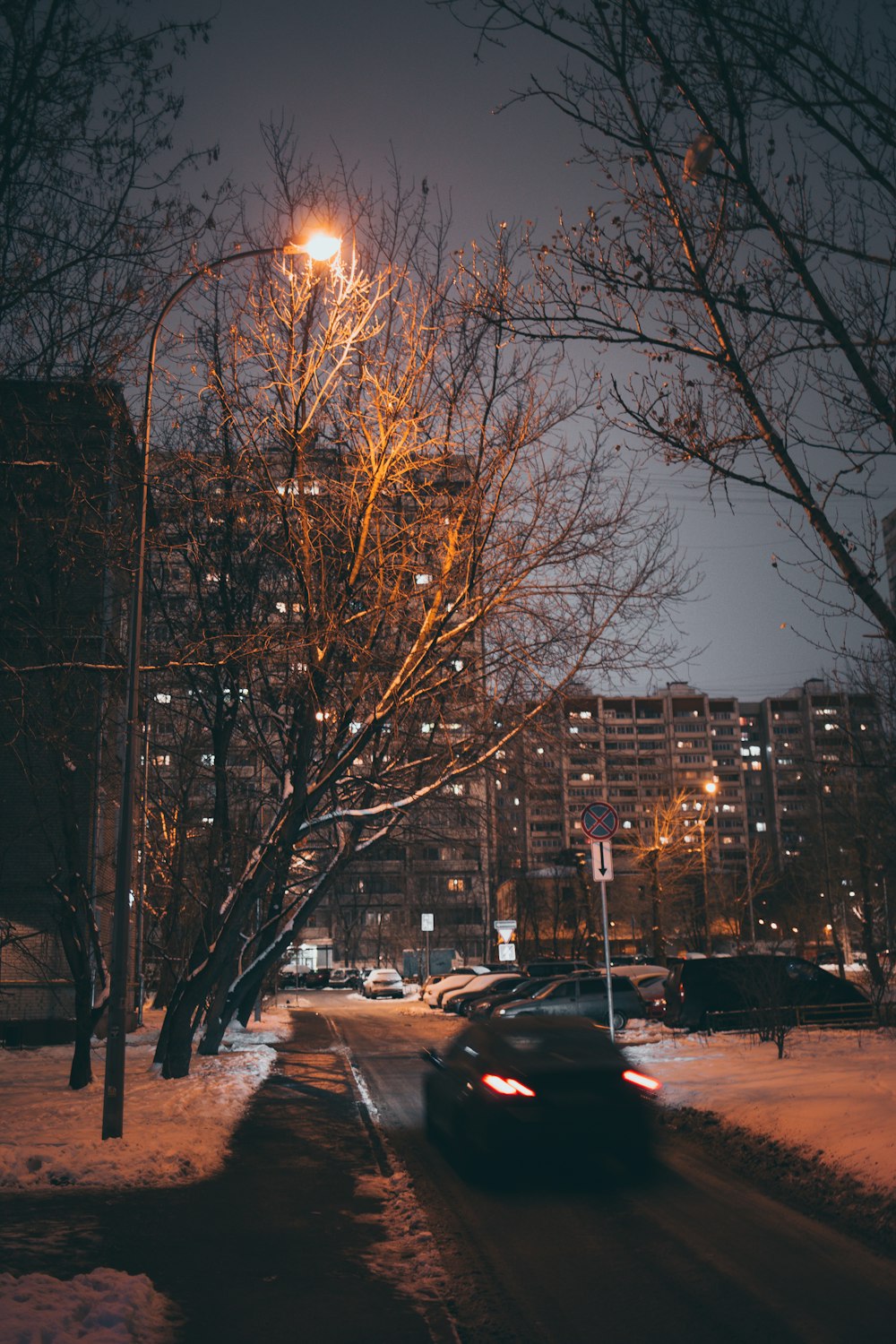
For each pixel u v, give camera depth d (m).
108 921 27.53
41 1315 5.14
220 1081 16.33
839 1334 5.34
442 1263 6.75
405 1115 13.90
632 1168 9.67
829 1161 8.80
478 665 16.59
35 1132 11.30
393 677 17.11
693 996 24.17
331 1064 20.94
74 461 12.72
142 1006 31.34
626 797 111.50
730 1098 12.23
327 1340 5.21
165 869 21.27
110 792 24.39
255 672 18.83
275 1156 10.42
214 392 15.93
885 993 24.59
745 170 8.42
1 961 26.02
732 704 165.00
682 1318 5.65
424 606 16.70
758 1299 5.93
